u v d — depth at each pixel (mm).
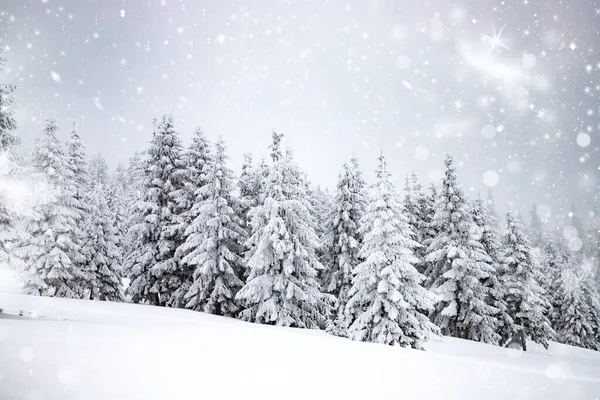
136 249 28500
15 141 15289
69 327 11422
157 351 9062
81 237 31328
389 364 10375
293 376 7953
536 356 21984
